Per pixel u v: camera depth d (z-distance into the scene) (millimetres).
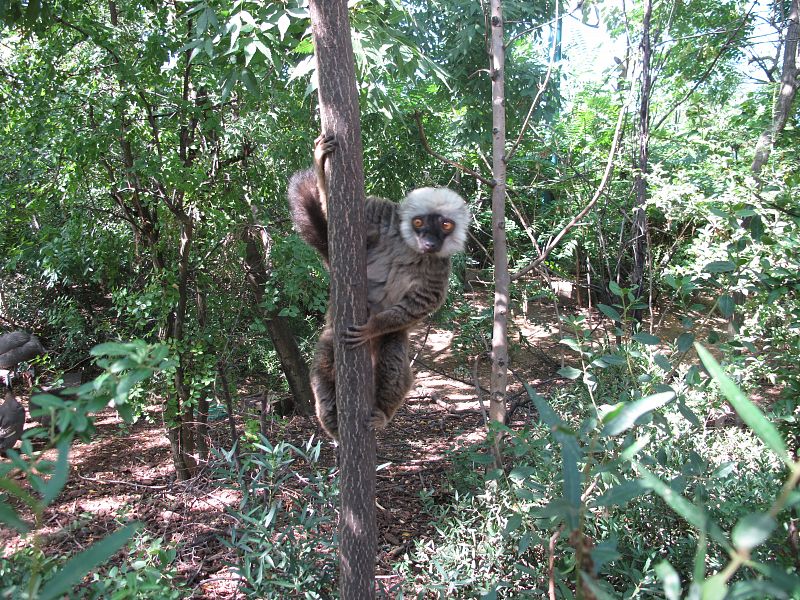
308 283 6430
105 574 3918
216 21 4238
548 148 8438
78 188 6648
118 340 7379
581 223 7801
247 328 7812
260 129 6281
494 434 4754
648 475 1465
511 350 9750
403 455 7969
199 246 7020
